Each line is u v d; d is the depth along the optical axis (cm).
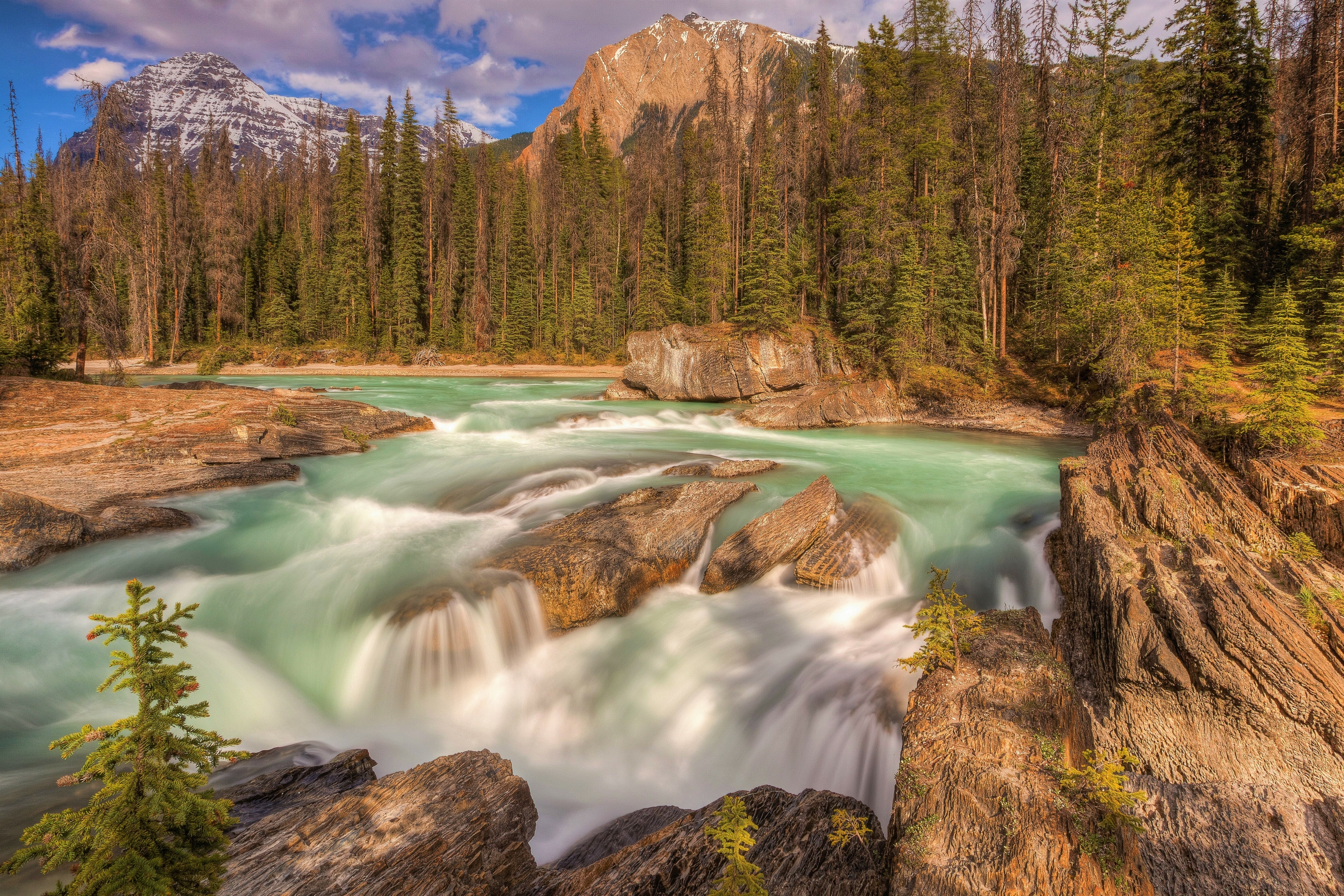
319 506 1580
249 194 8200
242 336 6900
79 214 2673
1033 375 3416
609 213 7325
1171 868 621
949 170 3825
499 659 1049
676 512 1366
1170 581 861
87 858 331
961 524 1505
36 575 1176
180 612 380
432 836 544
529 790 721
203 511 1500
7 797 643
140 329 4022
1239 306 2522
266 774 735
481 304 6438
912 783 625
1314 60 3041
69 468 1532
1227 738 730
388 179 6919
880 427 3089
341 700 1009
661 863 554
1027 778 610
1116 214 2778
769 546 1288
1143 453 1329
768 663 1034
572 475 1761
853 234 3888
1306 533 1042
